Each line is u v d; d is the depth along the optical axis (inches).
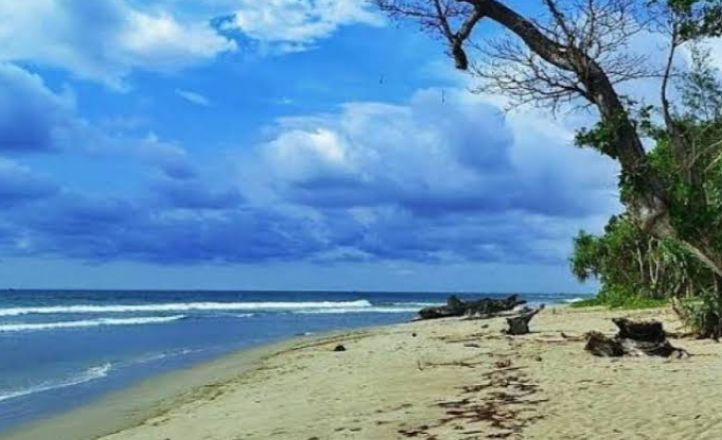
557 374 584.4
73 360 991.0
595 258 2251.5
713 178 534.9
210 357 1016.9
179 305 3575.3
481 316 1747.0
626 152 301.7
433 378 621.0
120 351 1118.4
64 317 2306.8
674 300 866.1
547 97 316.5
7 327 1742.1
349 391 585.9
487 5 316.2
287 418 486.0
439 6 327.0
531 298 6815.9
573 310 1774.1
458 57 327.6
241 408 553.9
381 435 408.5
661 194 307.0
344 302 4790.8
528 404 466.0
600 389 501.7
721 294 812.6
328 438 411.8
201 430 474.9
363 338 1204.5
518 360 700.0
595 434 376.5
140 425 515.2
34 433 525.0
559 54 306.3
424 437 397.1
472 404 481.4
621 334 695.7
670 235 309.6
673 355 668.1
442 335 1135.0
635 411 422.9
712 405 428.1
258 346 1178.0
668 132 392.2
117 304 3627.0
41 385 749.3
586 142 307.7
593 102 306.5
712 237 313.9
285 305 3919.8
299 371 775.7
